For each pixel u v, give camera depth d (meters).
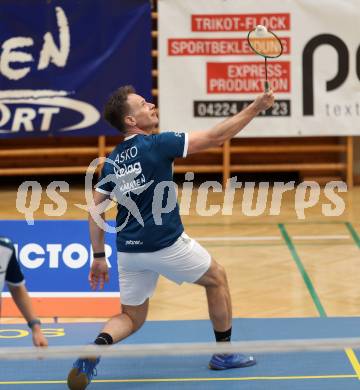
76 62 21.28
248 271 15.30
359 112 21.70
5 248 8.17
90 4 21.14
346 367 10.58
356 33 21.45
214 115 21.59
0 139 23.08
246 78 21.50
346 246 16.95
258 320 12.62
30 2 20.97
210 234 18.03
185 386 10.09
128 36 21.28
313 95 21.61
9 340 11.76
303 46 21.44
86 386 9.77
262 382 10.16
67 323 12.55
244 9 21.31
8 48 21.11
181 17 21.31
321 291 14.12
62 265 12.81
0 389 9.97
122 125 10.02
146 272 10.09
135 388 10.05
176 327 12.31
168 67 21.47
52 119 21.44
